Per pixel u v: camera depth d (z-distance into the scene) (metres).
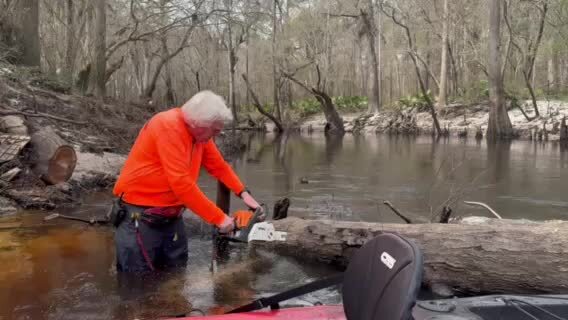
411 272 1.72
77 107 13.84
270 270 4.50
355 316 1.98
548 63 38.03
